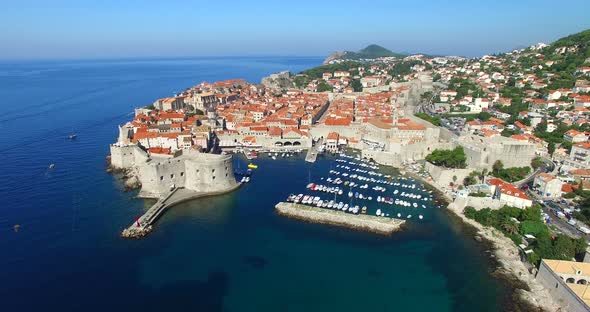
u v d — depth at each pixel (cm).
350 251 12394
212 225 14050
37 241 12625
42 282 10581
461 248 12444
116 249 12325
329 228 13875
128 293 10250
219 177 17038
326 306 9944
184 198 16062
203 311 9669
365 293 10450
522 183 16825
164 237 13138
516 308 9662
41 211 14738
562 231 12706
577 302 8888
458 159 19062
